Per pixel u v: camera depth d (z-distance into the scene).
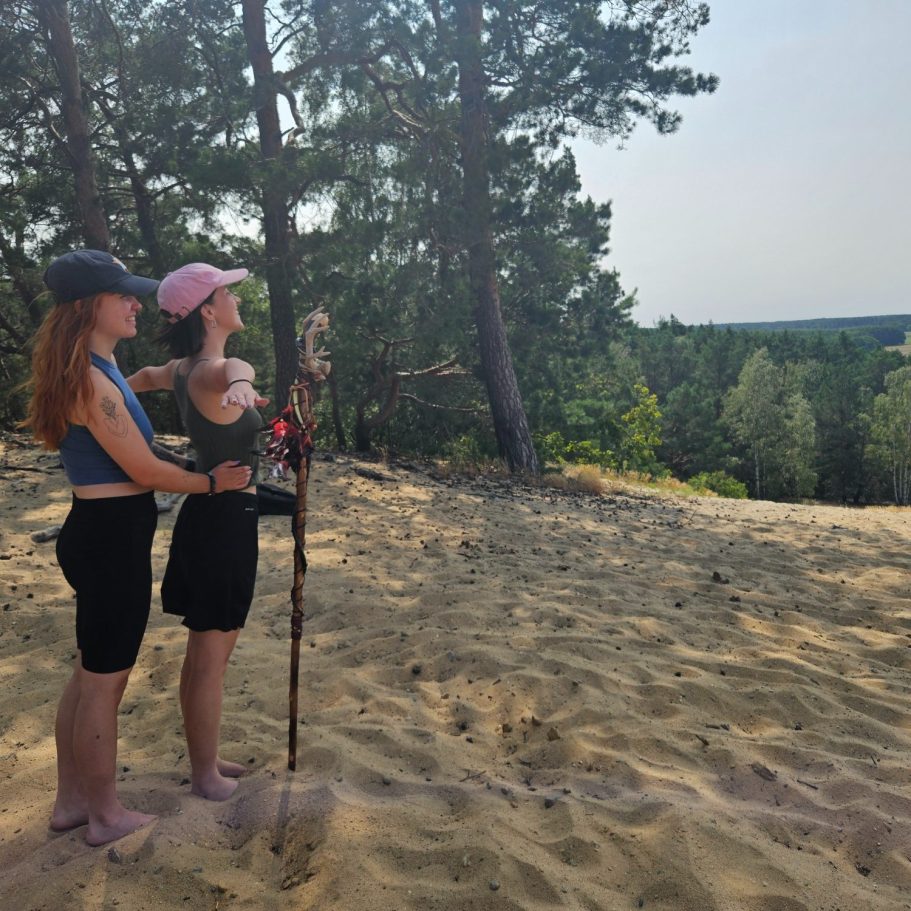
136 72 17.70
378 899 2.41
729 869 2.61
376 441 19.81
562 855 2.68
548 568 6.80
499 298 18.56
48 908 2.31
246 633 4.95
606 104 15.31
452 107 15.80
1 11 15.34
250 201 15.82
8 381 19.75
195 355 2.79
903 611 5.96
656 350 84.75
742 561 7.64
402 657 4.57
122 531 2.55
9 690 4.09
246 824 2.77
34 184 18.47
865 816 2.96
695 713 3.88
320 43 16.45
